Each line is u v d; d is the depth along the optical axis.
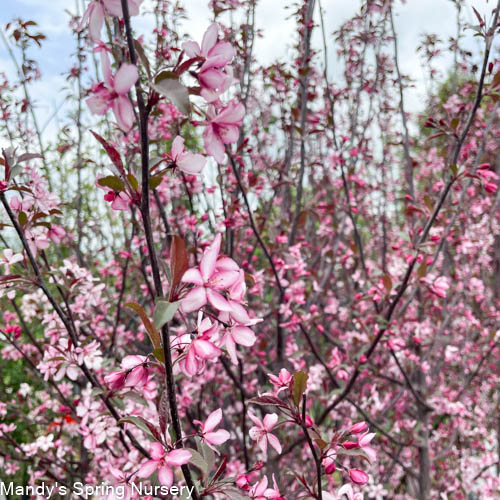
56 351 2.47
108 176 1.14
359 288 4.62
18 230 2.02
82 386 3.43
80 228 4.36
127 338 4.16
